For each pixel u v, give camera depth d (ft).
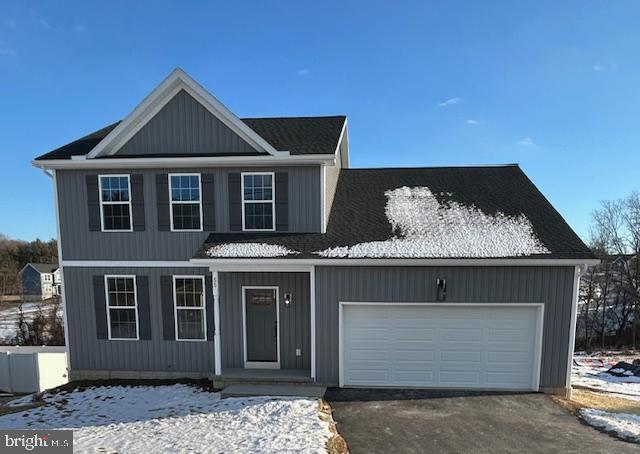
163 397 31.04
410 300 30.96
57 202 35.19
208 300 34.47
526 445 21.93
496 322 31.04
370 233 33.81
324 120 42.11
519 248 30.45
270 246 32.35
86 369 35.78
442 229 33.58
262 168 34.35
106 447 21.80
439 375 31.60
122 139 34.96
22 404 30.83
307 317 33.81
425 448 21.57
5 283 166.61
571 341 30.12
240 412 26.20
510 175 42.65
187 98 34.55
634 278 95.30
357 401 28.60
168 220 34.81
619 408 29.81
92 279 35.37
